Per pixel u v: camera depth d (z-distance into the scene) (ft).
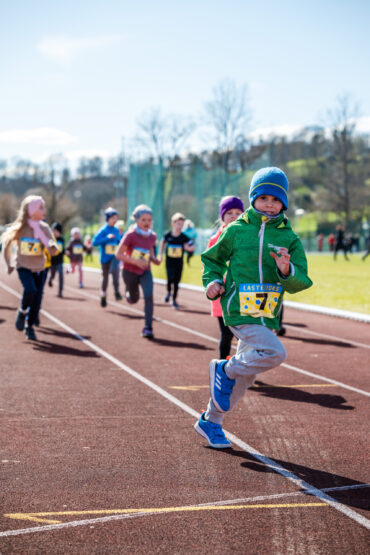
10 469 13.66
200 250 137.49
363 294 60.39
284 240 14.10
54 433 16.51
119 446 15.42
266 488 12.60
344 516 11.25
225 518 11.12
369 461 14.40
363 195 237.86
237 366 14.42
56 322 39.75
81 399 20.27
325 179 242.37
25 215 31.09
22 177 392.47
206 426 15.46
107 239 46.19
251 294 14.03
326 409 19.25
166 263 48.96
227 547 10.02
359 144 240.32
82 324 38.91
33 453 14.82
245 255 14.08
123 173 189.47
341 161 234.79
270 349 13.88
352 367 26.27
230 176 131.85
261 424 17.51
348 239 195.11
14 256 31.60
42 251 31.76
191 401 20.16
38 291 32.45
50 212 250.98
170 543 10.14
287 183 14.12
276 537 10.37
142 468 13.79
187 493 12.28
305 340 33.60
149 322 33.73
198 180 137.90
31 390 21.45
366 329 37.93
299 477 13.28
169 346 31.07
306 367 26.23
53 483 12.81
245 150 202.49
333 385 22.80
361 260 143.02
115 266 50.21
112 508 11.52
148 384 22.59
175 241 48.57
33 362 26.58
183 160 211.00
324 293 61.67
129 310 47.03
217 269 14.64
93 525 10.79
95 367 25.64
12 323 38.93
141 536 10.38
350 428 17.19
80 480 13.00
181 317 43.06
